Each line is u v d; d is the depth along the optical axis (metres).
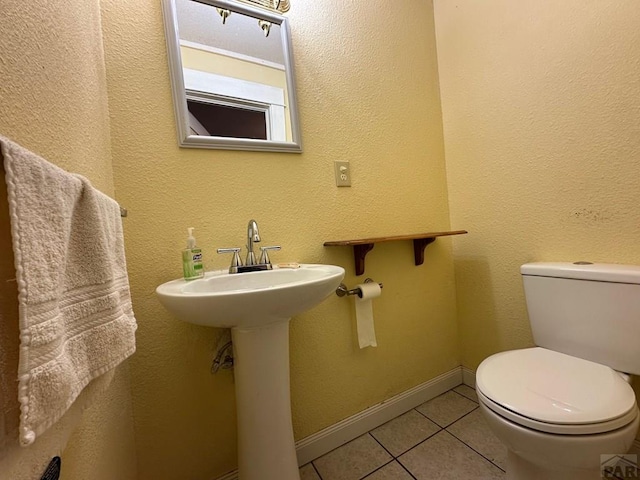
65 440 0.40
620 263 0.98
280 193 1.11
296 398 1.12
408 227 1.42
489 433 1.18
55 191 0.35
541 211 1.18
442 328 1.52
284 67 1.13
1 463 0.28
